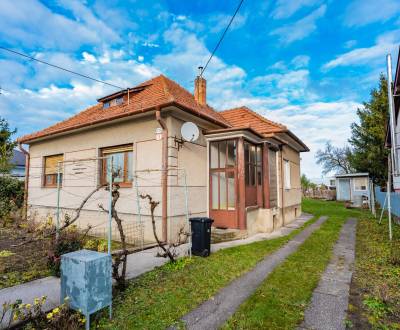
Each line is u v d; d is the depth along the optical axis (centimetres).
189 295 391
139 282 433
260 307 353
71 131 980
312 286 426
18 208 1096
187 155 798
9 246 649
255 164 947
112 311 340
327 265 540
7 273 469
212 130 866
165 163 721
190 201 799
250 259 573
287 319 324
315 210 1795
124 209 817
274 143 1058
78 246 525
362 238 814
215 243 743
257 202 950
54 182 1098
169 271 489
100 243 651
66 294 316
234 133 831
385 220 1167
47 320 297
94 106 1289
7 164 1209
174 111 748
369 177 1870
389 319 325
